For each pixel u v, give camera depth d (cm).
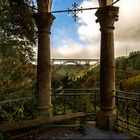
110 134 560
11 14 894
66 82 1210
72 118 586
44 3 692
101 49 644
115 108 644
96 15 655
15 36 955
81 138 516
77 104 859
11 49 960
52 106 761
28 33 959
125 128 611
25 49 1019
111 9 619
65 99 852
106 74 632
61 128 625
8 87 977
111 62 634
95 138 515
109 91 631
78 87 1216
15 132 569
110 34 636
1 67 947
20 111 700
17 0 807
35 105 754
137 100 563
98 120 629
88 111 807
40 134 570
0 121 657
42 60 695
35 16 701
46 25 695
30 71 1099
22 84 1041
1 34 923
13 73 1016
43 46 696
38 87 697
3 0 873
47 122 532
